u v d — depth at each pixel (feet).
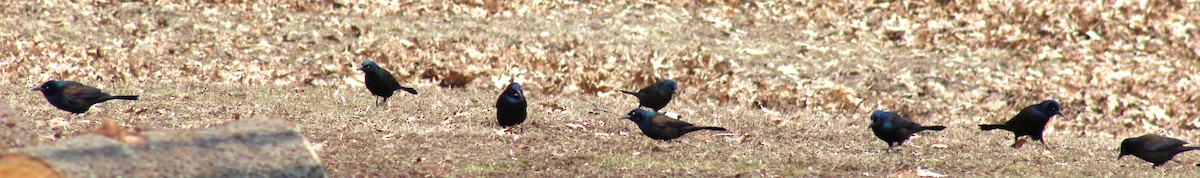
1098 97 56.24
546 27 63.05
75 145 16.66
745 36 65.16
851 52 62.49
